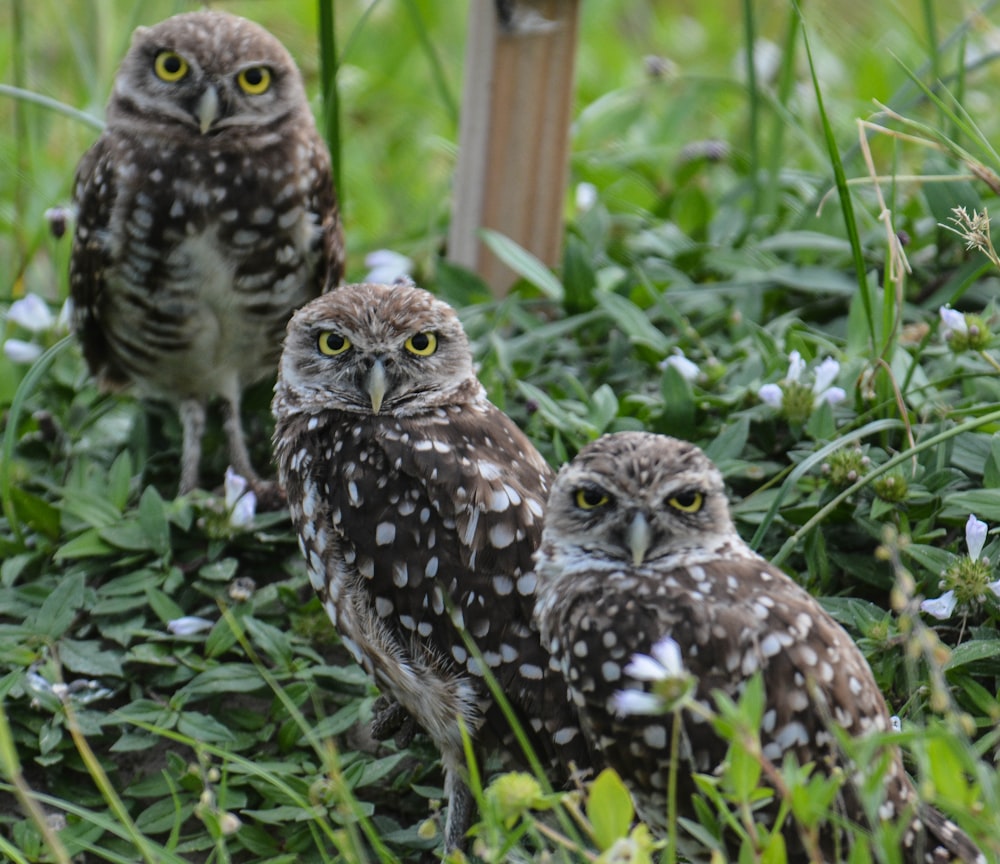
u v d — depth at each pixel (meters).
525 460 7.52
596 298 9.64
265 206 8.97
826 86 13.73
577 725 6.84
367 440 7.35
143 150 8.88
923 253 9.98
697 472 6.37
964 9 14.47
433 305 7.59
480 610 6.99
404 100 14.55
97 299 9.16
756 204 10.72
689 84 14.27
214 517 8.34
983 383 8.39
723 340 9.65
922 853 5.97
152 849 6.26
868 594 7.75
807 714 6.08
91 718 7.49
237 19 9.16
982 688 6.84
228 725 7.64
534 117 9.93
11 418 8.26
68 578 7.84
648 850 5.31
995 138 12.57
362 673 7.78
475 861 6.96
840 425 8.40
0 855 6.92
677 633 6.21
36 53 14.53
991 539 7.61
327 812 7.02
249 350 9.35
